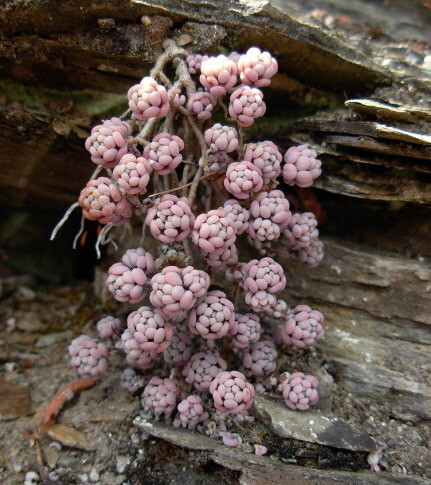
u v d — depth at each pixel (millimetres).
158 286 95
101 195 95
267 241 116
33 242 191
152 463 114
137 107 96
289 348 131
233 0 114
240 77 104
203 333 101
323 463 104
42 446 118
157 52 114
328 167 126
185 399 112
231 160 112
